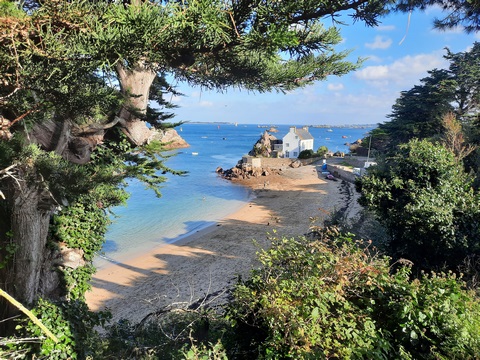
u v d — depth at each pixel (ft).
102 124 24.23
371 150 190.80
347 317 14.10
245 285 16.07
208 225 87.92
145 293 49.01
